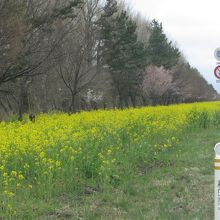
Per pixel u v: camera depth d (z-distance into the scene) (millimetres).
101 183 9242
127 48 36594
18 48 17359
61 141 11391
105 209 7660
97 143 11195
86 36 27359
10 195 7516
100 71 32156
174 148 14180
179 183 9578
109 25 31312
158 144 13891
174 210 7652
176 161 12234
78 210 7586
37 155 9984
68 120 18703
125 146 12273
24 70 20484
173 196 8523
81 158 9711
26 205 7578
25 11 18484
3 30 16391
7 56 17562
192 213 7426
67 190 8727
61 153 9781
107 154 10211
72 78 28484
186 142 16047
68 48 25156
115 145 11906
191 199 8328
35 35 20234
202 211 7547
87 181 9398
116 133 13398
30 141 11375
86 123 17266
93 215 7309
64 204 7977
